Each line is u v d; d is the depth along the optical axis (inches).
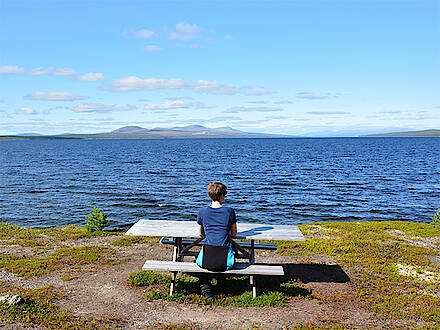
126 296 257.8
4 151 4845.0
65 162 2807.6
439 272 335.0
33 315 215.5
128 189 1389.0
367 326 219.5
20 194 1252.5
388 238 482.3
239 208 1055.6
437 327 219.6
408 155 3791.8
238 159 3253.0
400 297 267.9
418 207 1077.1
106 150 5334.6
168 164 2659.9
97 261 348.8
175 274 260.8
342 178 1782.7
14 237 466.6
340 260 362.3
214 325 215.5
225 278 296.7
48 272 311.1
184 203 1121.4
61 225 835.4
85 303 243.8
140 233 263.3
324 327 214.2
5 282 280.4
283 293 267.7
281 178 1779.0
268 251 395.9
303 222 896.9
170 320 220.8
